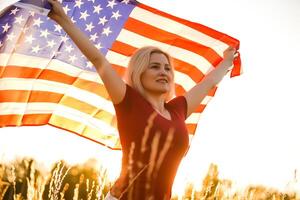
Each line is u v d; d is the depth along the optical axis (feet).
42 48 12.48
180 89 14.42
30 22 12.27
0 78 12.28
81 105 12.91
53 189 10.11
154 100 9.20
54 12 8.50
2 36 12.05
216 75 11.48
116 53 13.73
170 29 14.30
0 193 9.87
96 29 13.48
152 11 13.94
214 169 10.00
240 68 13.87
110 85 8.60
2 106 12.32
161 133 8.22
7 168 10.34
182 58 14.52
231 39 14.37
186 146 8.82
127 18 13.83
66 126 12.84
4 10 11.88
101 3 13.46
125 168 8.24
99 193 10.15
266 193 9.98
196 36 14.43
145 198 7.48
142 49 9.50
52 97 12.76
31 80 12.53
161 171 7.95
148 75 9.16
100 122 12.91
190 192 9.84
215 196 9.74
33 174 9.94
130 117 8.47
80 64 12.77
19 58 12.32
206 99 14.07
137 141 8.20
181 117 9.57
